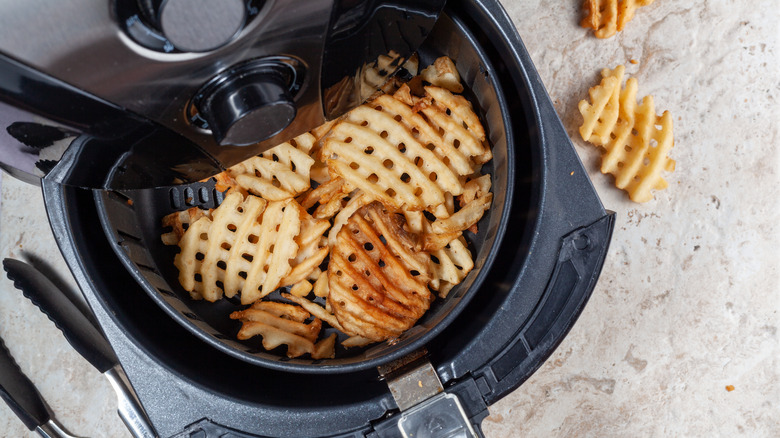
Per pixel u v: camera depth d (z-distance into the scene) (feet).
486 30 1.36
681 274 1.70
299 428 1.33
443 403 1.31
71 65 0.98
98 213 1.29
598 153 1.69
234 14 0.96
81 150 1.12
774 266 1.69
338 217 1.43
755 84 1.69
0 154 1.17
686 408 1.70
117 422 1.68
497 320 1.34
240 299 1.48
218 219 1.39
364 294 1.39
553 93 1.70
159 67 1.01
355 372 1.43
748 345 1.69
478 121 1.40
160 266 1.45
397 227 1.42
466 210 1.42
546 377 1.70
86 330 1.54
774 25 1.69
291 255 1.39
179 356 1.36
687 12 1.70
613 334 1.70
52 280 1.68
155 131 1.10
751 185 1.69
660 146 1.59
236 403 1.33
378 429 1.32
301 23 1.04
